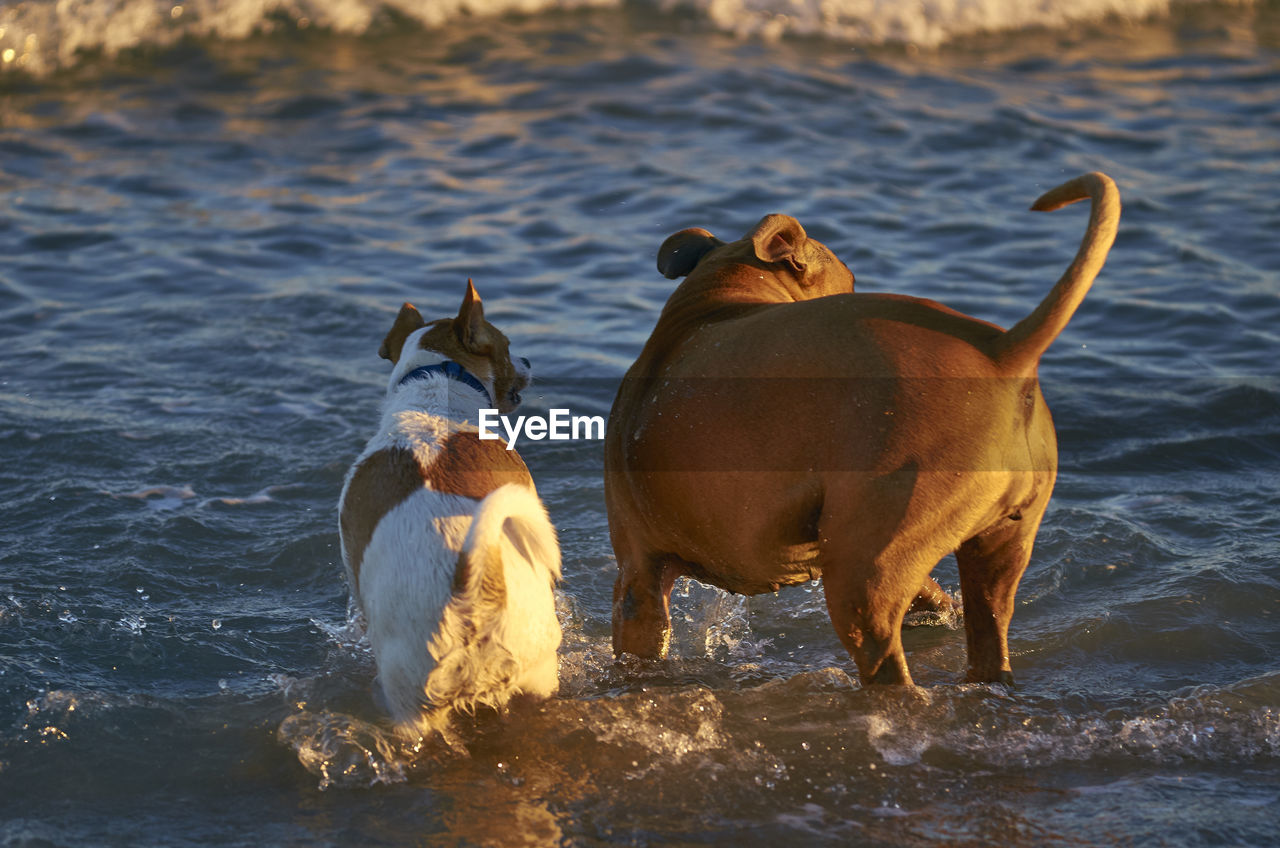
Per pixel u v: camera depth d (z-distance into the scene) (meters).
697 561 4.93
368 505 4.77
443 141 14.38
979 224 12.12
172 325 9.85
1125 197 12.81
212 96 15.73
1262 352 9.41
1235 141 14.59
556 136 14.54
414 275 10.90
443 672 4.53
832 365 4.32
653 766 4.58
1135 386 8.88
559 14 19.12
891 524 4.23
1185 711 4.88
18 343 9.46
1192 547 6.60
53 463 7.49
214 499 7.12
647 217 12.23
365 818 4.31
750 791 4.42
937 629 6.00
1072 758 4.61
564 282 10.79
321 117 15.09
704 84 16.34
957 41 18.95
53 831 4.21
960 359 4.28
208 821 4.30
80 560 6.34
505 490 4.43
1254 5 21.22
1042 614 6.00
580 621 6.02
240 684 5.32
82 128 14.62
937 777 4.48
